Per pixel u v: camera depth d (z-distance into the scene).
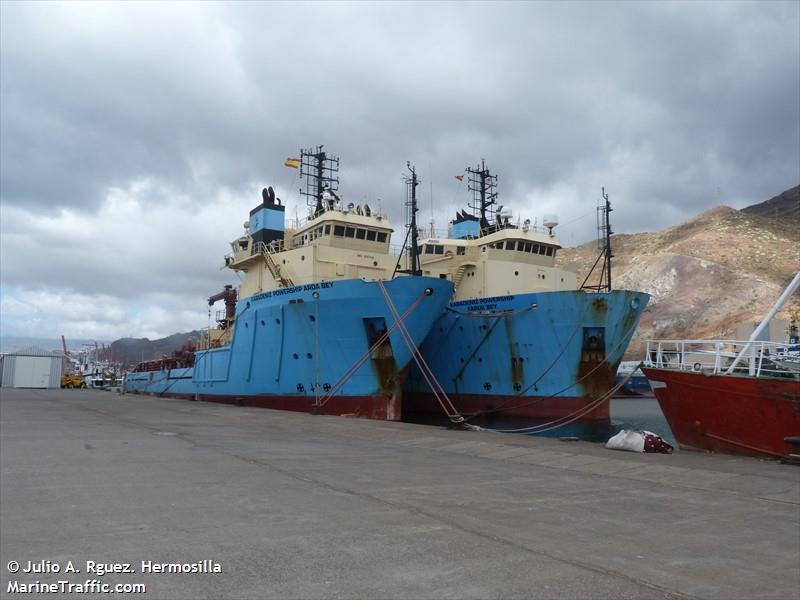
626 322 28.88
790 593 5.48
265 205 38.56
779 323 46.41
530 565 5.96
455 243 38.84
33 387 80.50
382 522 7.52
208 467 11.66
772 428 16.12
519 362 31.27
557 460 14.50
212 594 4.93
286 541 6.52
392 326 27.80
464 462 14.05
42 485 9.45
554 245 38.34
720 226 175.38
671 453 16.52
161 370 59.66
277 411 30.52
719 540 7.33
